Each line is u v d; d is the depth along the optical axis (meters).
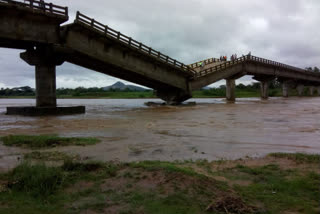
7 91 158.62
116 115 24.59
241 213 4.12
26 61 26.08
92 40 28.41
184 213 4.07
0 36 22.23
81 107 28.03
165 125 16.56
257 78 69.31
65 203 4.52
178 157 8.16
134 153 8.70
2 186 5.20
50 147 9.54
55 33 25.39
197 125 16.48
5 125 16.94
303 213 4.15
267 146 9.84
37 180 5.22
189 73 40.09
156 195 4.71
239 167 6.78
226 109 31.75
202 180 5.26
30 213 4.14
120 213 4.13
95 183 5.38
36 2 23.45
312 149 9.27
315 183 5.42
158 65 36.41
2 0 21.45
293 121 18.28
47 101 26.27
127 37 30.72
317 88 107.44
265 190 5.11
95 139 10.96
